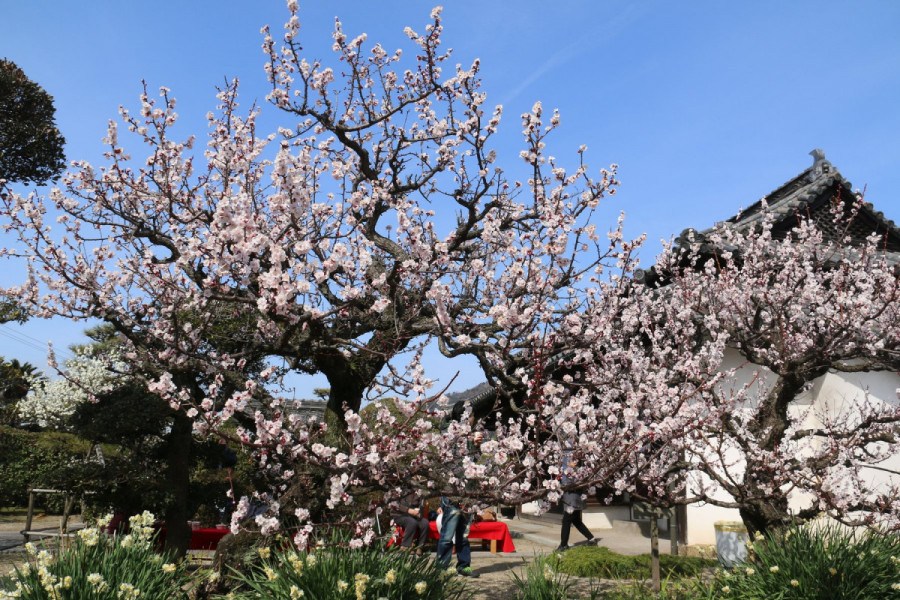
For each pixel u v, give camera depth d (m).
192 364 5.87
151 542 5.12
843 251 8.99
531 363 5.44
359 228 5.79
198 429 4.63
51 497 13.93
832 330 6.59
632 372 6.80
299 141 7.06
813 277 7.54
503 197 6.73
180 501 8.71
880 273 7.20
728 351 9.77
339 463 4.37
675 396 6.36
